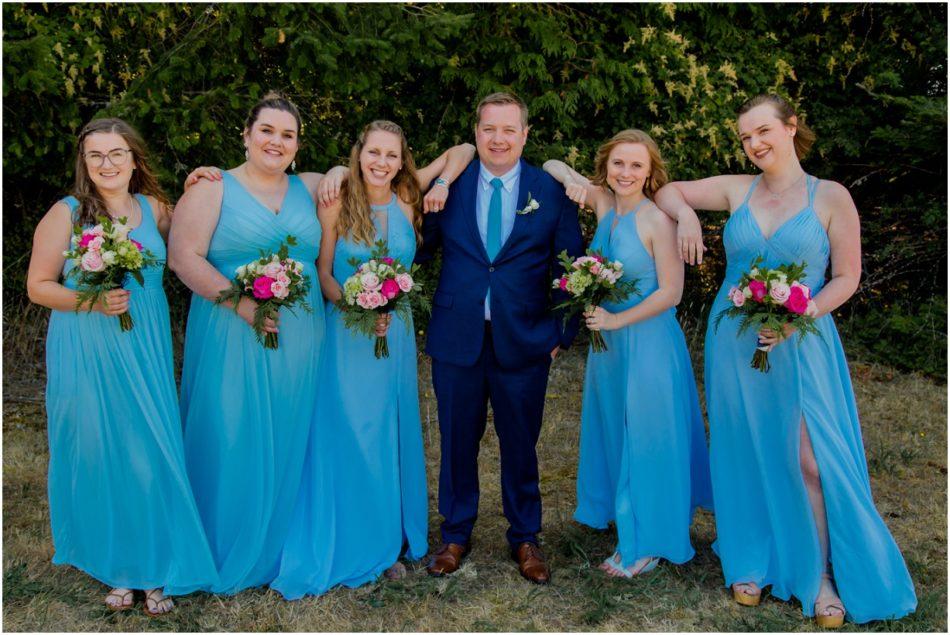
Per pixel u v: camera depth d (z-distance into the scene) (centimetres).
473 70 596
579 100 627
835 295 305
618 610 318
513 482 352
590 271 321
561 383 640
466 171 343
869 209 733
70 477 316
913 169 692
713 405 332
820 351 318
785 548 321
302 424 336
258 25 519
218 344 324
